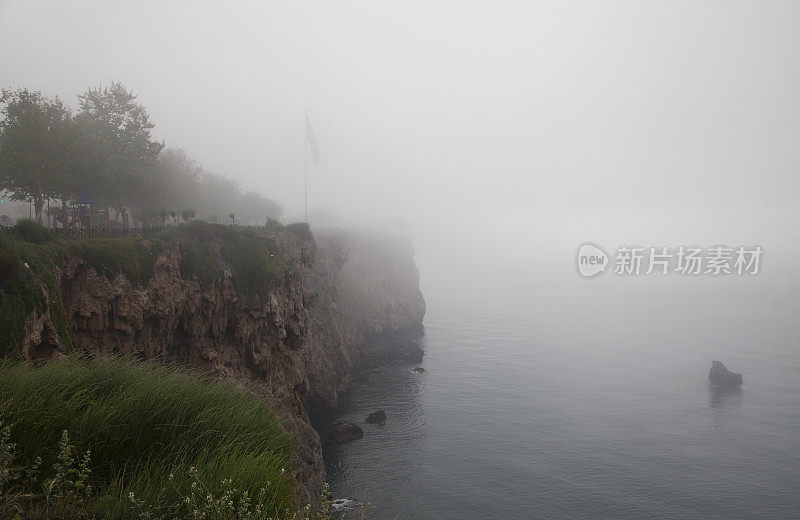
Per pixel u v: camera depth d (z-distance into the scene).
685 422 75.25
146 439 11.40
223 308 47.97
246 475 10.19
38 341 27.06
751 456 63.88
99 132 63.41
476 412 77.19
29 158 49.31
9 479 8.77
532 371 101.00
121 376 13.34
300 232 68.62
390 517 47.84
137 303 39.41
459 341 130.50
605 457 62.59
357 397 84.06
